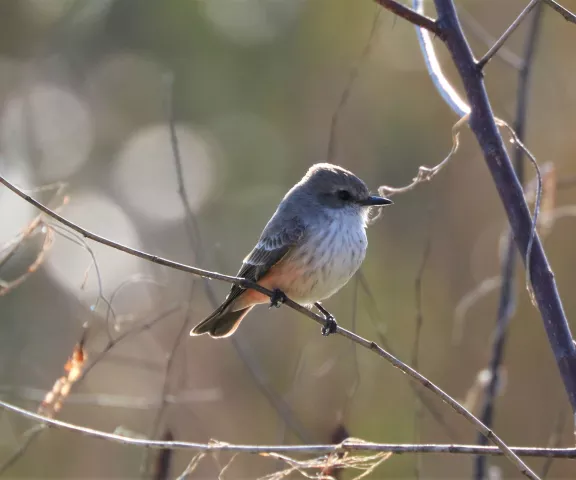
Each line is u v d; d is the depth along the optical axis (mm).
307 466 6578
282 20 20047
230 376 15219
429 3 13914
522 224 6031
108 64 21156
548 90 16297
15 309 16219
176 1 20625
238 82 20234
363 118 17812
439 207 16266
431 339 15016
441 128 17438
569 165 15984
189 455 13250
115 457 14070
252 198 19594
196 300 14430
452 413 12781
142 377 14359
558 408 13562
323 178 8570
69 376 7668
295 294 8547
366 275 15922
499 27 16953
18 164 20453
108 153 21234
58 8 21234
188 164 20422
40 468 13641
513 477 12586
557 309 5887
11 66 21109
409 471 12844
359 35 18984
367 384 12805
